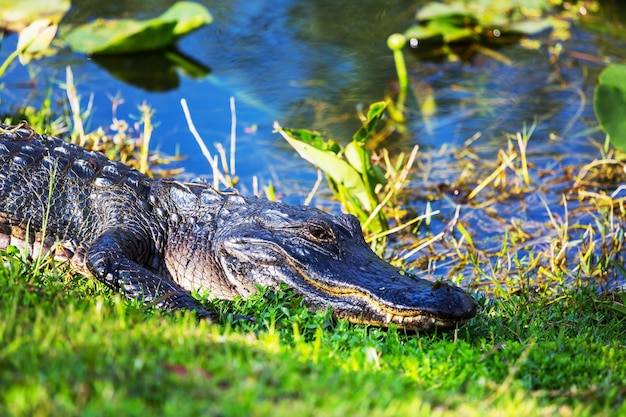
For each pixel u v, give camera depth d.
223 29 19.53
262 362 6.29
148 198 10.38
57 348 5.83
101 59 17.67
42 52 17.38
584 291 10.67
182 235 10.16
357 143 12.31
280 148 14.91
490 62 18.50
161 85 16.81
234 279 9.72
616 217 13.44
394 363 7.33
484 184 13.91
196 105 16.12
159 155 14.44
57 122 14.58
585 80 17.64
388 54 18.69
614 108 14.02
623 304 10.28
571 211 13.65
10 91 15.76
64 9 17.89
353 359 7.11
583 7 21.12
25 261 9.12
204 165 14.24
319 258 9.37
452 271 12.05
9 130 10.63
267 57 18.30
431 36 19.03
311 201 13.57
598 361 7.76
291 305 8.88
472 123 16.05
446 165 14.80
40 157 10.42
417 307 8.65
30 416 4.87
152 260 10.16
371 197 12.59
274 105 16.27
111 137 14.20
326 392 5.75
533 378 7.29
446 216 13.52
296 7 20.95
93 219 10.23
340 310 9.11
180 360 5.98
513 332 9.04
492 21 19.45
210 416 5.06
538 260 11.98
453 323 8.67
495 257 12.39
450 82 17.56
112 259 9.27
